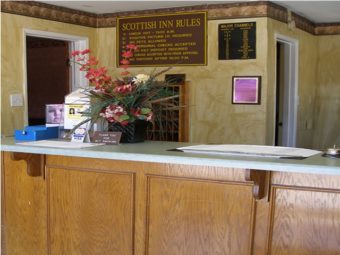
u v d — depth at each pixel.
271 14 4.25
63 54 5.16
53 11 4.46
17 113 4.14
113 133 2.38
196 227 2.13
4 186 2.65
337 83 5.66
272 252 2.00
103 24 5.02
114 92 2.31
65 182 2.45
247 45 4.25
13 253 2.66
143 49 4.80
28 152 2.31
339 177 1.86
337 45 5.60
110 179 2.32
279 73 5.12
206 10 4.42
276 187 1.97
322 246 1.91
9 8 4.01
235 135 4.38
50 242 2.52
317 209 1.91
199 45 4.49
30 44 5.39
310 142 5.78
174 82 3.98
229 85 4.38
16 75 4.12
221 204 2.07
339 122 5.72
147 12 4.75
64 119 2.52
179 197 2.16
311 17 5.22
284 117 5.12
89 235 2.40
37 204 2.56
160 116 2.54
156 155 1.99
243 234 2.04
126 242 2.30
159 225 2.22
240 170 2.02
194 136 4.59
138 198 2.26
